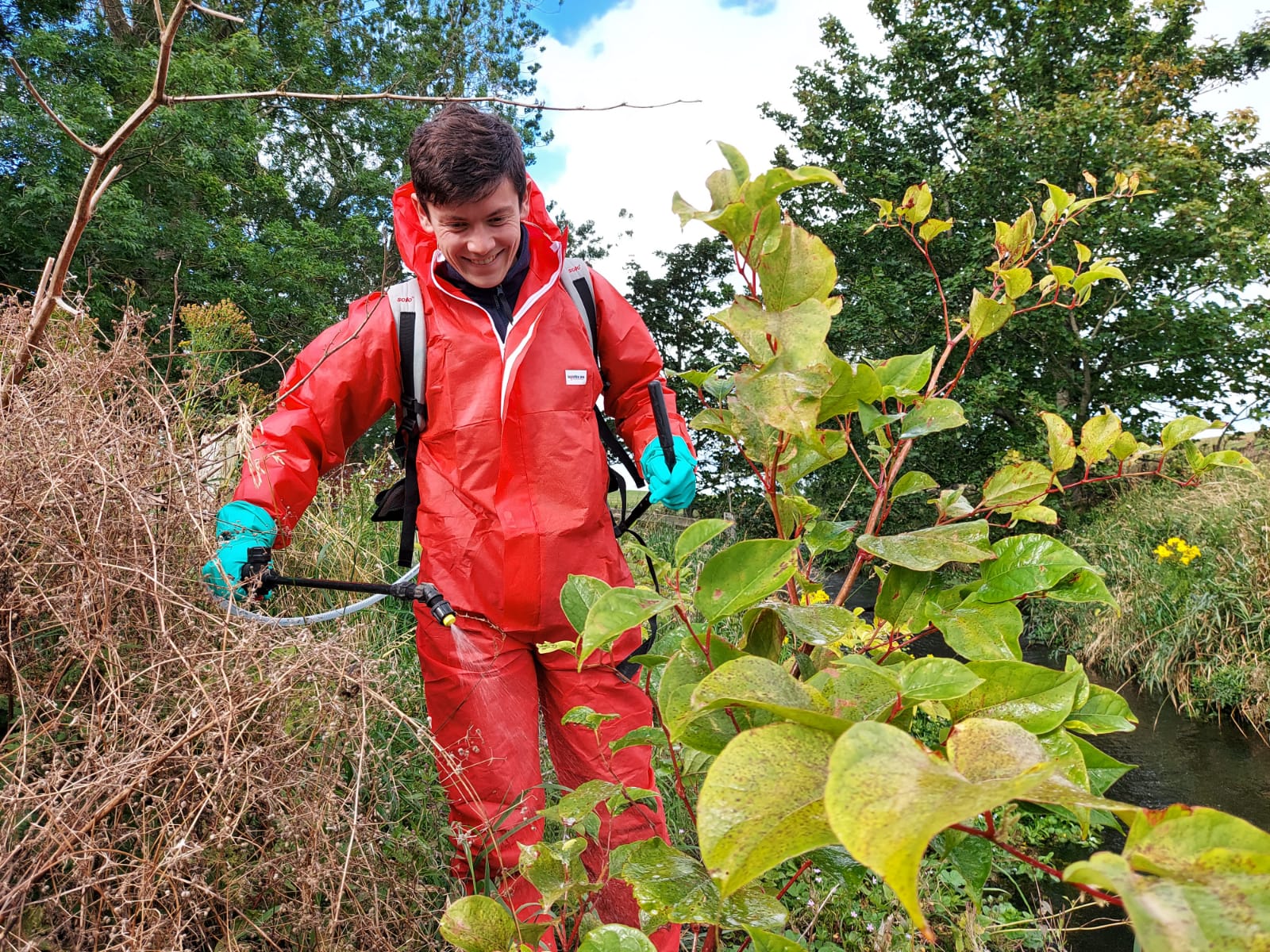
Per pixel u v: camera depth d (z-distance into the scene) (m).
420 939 1.37
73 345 1.56
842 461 9.98
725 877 0.41
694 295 16.84
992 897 2.39
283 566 2.56
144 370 1.59
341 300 16.47
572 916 1.11
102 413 1.41
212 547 1.43
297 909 1.18
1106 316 12.94
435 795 2.02
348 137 16.89
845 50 14.55
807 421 0.65
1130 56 13.92
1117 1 13.77
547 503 1.71
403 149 17.30
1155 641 6.14
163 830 1.04
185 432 1.58
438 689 1.73
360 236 15.94
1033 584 0.85
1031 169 12.23
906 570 0.93
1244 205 12.73
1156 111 13.67
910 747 0.38
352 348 1.75
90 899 1.04
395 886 1.32
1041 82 13.91
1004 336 12.16
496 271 1.74
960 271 12.19
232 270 13.98
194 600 1.38
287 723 1.25
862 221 13.20
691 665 0.75
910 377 1.08
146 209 12.45
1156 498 8.74
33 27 12.91
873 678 0.65
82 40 13.55
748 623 0.83
